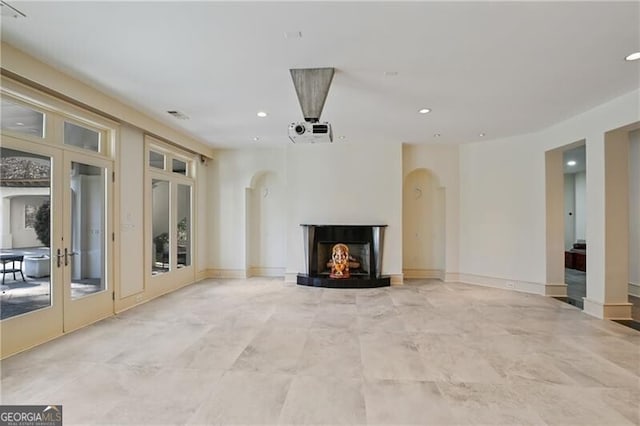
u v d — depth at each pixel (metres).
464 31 2.80
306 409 2.47
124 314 4.77
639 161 5.98
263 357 3.35
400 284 6.82
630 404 2.54
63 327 3.95
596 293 4.74
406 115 5.06
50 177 3.82
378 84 3.90
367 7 2.47
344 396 2.65
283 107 4.74
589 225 4.84
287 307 5.17
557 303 5.41
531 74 3.62
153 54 3.21
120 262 4.90
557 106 4.62
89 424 2.28
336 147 7.04
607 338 3.88
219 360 3.28
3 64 3.04
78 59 3.32
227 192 7.63
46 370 3.04
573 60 3.29
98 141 4.60
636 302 5.57
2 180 3.38
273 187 7.79
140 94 4.25
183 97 4.35
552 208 5.91
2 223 3.38
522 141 6.26
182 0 2.39
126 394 2.65
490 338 3.88
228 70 3.55
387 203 6.94
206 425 2.29
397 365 3.19
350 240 6.93
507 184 6.45
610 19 2.61
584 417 2.38
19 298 3.50
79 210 4.20
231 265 7.60
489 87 3.97
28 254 3.60
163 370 3.06
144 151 5.42
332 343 3.72
